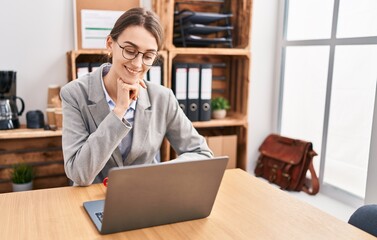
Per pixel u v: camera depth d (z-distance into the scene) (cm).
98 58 250
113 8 256
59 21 248
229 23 285
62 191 124
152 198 98
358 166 250
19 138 234
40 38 246
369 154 228
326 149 270
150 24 123
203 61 293
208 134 299
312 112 284
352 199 247
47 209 110
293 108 302
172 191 99
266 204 119
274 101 313
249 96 286
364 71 240
